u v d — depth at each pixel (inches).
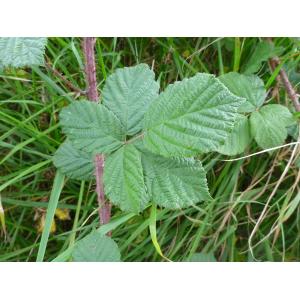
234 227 11.9
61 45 12.1
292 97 11.8
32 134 11.5
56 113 12.2
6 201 11.6
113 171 7.8
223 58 13.4
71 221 13.0
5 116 11.5
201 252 11.9
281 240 13.1
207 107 7.1
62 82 12.1
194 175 7.9
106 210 9.8
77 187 12.8
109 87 8.4
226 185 12.8
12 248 12.3
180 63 12.9
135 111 8.2
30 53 7.7
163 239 12.3
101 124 8.0
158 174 8.0
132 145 7.9
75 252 8.7
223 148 10.6
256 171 12.9
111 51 13.1
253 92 11.1
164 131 7.3
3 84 12.2
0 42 7.7
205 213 12.3
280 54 12.3
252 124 10.8
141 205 7.6
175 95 7.4
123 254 12.2
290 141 12.6
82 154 10.2
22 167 12.5
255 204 13.1
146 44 13.1
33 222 12.9
